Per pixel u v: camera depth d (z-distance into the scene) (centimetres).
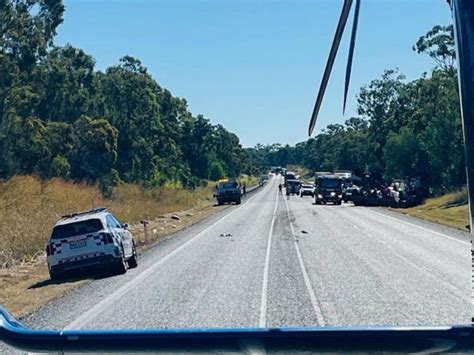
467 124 305
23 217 3275
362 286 1722
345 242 2939
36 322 1385
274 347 298
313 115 331
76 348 313
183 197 7769
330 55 316
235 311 1438
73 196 4559
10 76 6147
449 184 4753
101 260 2103
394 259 2294
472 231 306
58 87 7544
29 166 6172
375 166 8919
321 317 1340
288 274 1989
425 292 1597
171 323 1329
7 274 2281
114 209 4781
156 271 2173
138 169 9900
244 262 2319
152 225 4534
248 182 17738
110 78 10081
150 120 10356
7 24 6462
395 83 8725
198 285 1828
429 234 3278
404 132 6462
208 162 14488
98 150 7444
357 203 6756
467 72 305
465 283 1725
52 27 6694
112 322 1355
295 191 10556
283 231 3625
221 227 4125
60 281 2088
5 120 6131
